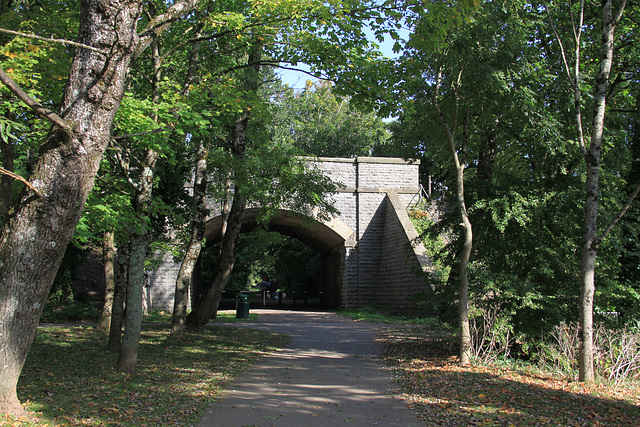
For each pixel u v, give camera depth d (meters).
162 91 9.17
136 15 5.15
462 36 9.23
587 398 6.73
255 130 12.88
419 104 10.04
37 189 4.85
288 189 12.73
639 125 11.94
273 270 45.91
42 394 6.54
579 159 11.06
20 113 7.87
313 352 11.55
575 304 9.96
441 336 13.96
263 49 10.55
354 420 5.57
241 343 12.85
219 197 15.31
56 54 7.94
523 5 10.34
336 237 27.84
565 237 10.44
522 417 5.67
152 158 8.74
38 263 4.93
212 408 6.07
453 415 5.75
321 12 8.39
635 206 11.17
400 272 23.83
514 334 9.98
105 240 14.84
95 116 5.04
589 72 11.94
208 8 10.36
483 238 10.91
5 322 4.88
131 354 8.23
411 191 27.50
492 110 10.52
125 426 5.20
